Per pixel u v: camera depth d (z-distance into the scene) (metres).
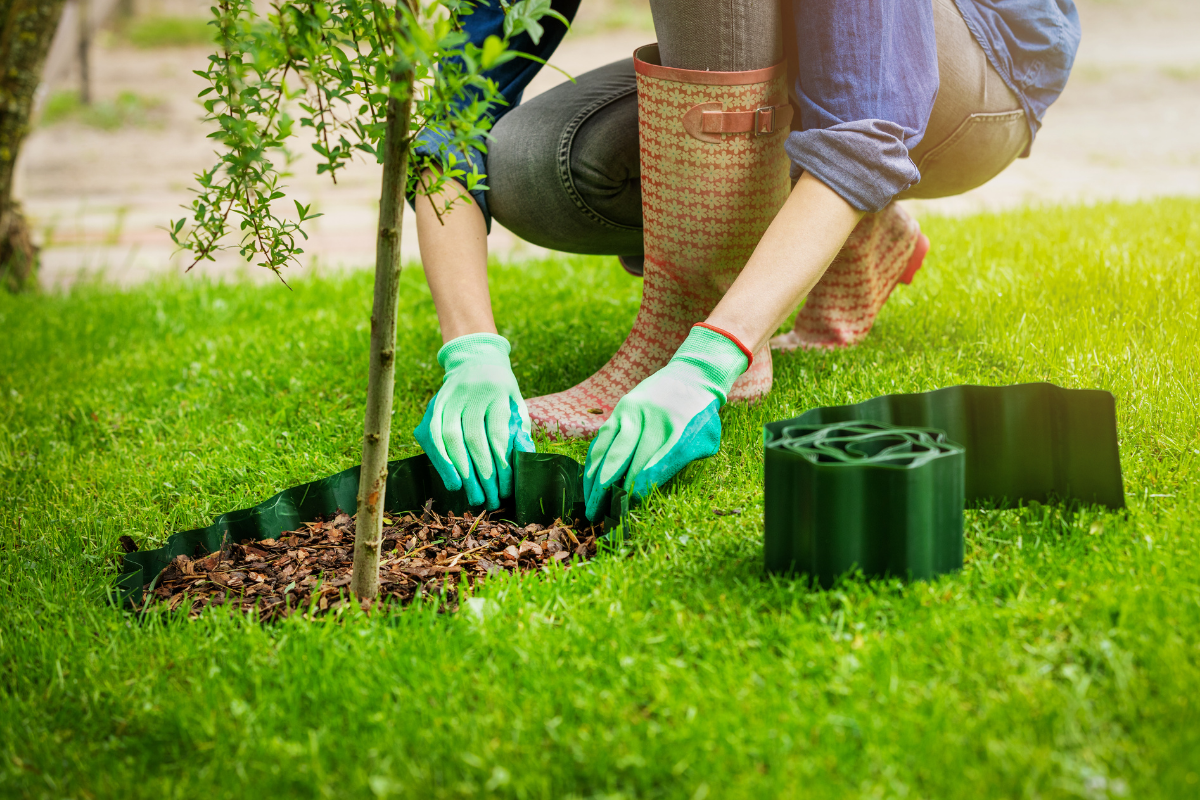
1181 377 2.16
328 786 1.21
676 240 2.14
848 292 2.65
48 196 7.34
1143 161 6.88
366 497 1.59
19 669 1.51
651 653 1.41
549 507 1.97
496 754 1.24
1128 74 10.16
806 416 1.72
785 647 1.39
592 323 3.14
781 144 2.08
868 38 1.85
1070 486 1.72
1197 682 1.23
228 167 1.55
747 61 1.95
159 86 11.46
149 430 2.62
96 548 1.95
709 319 1.92
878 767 1.16
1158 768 1.12
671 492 1.91
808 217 1.89
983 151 2.43
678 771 1.18
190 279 4.66
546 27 2.41
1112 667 1.27
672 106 1.99
